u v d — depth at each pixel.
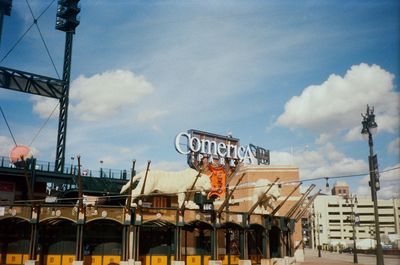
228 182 67.19
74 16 73.00
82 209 38.94
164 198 49.53
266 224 49.03
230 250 50.00
